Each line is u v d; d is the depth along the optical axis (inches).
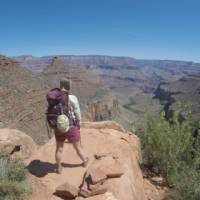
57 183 156.8
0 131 224.7
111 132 223.6
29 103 1866.4
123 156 188.4
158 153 209.9
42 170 168.9
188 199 167.6
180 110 222.4
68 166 173.0
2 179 152.7
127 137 223.1
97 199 137.3
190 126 215.6
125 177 155.6
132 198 147.8
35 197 147.8
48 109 158.1
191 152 209.8
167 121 213.3
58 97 155.6
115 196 141.3
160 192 187.0
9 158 184.9
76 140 164.2
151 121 217.6
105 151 190.2
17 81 2037.4
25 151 221.8
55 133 161.6
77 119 162.4
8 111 1636.3
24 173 161.0
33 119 1777.8
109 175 152.0
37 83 2229.3
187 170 187.5
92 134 213.6
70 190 145.8
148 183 195.9
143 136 226.7
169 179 194.9
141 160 219.1
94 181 143.2
